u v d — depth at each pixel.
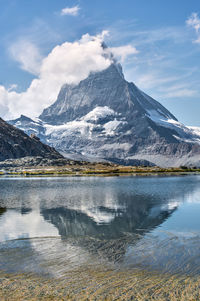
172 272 26.75
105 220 54.28
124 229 45.81
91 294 22.64
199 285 24.02
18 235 41.91
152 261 29.77
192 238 39.69
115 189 126.44
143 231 44.62
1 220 53.75
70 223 50.94
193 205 75.06
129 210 66.56
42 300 21.77
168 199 88.81
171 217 57.56
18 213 62.06
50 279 25.39
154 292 22.89
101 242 37.69
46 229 46.03
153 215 60.03
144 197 94.25
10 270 27.53
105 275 26.17
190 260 29.94
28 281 25.03
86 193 109.00
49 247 35.28
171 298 21.95
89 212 63.62
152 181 186.12
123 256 31.52
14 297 22.25
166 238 39.84
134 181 187.88
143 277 25.66
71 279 25.36
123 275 26.16
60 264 29.06
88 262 29.58
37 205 75.25
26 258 30.97
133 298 21.97
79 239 39.31
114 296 22.28
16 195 101.88
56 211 65.06
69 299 21.89
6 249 34.41
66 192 113.12
